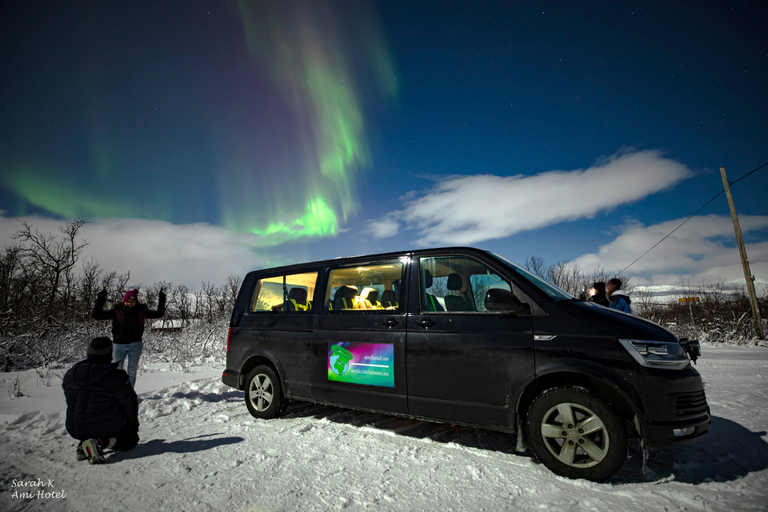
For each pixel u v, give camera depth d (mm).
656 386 2824
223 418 4945
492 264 3744
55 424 4695
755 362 9539
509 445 3783
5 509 2639
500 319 3447
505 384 3283
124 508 2646
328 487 2920
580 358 3031
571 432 2975
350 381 4172
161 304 6113
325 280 4762
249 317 5371
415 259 4152
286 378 4758
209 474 3193
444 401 3549
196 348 12953
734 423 4305
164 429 4523
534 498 2686
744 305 19531
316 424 4562
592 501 2621
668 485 2822
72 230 19875
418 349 3752
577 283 21344
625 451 2787
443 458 3457
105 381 3609
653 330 3084
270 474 3174
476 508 2568
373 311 4211
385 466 3299
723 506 2506
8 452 3795
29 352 10234
